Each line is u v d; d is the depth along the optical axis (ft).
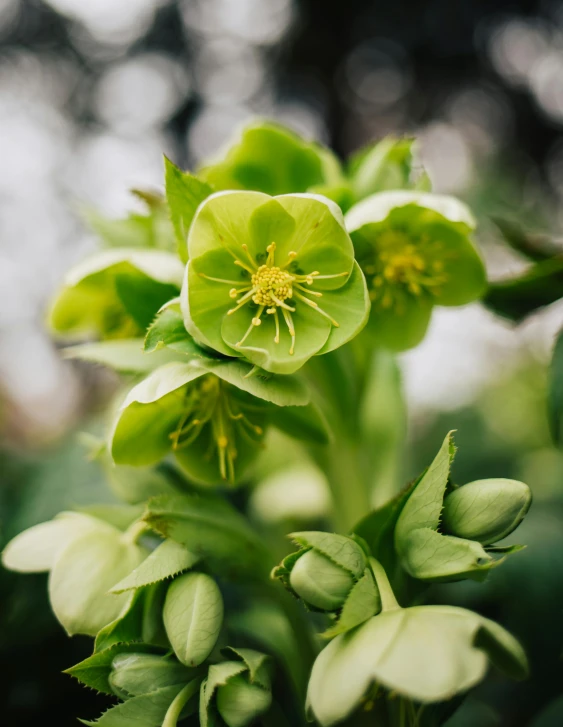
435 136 3.82
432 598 1.24
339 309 0.85
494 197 2.19
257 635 1.05
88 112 3.86
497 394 2.47
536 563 1.29
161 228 1.01
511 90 4.05
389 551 0.83
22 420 2.40
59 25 3.91
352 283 0.85
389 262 0.98
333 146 3.78
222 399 0.92
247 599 1.22
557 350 0.98
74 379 2.57
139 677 0.82
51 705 1.12
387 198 0.92
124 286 0.93
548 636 1.26
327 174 1.03
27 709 1.12
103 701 1.13
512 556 1.30
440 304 1.01
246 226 0.86
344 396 1.01
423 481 0.82
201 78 3.99
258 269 0.86
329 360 1.00
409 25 3.89
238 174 1.03
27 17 3.89
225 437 0.92
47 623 1.14
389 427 1.04
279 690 1.02
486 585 1.25
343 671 0.74
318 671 0.76
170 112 3.92
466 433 2.23
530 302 1.04
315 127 3.86
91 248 1.09
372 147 1.05
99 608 0.87
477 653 0.73
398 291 1.00
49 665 1.14
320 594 0.77
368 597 0.78
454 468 2.02
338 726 0.84
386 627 0.75
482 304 1.05
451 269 0.99
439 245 0.98
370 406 1.05
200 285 0.84
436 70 4.02
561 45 4.04
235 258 0.87
